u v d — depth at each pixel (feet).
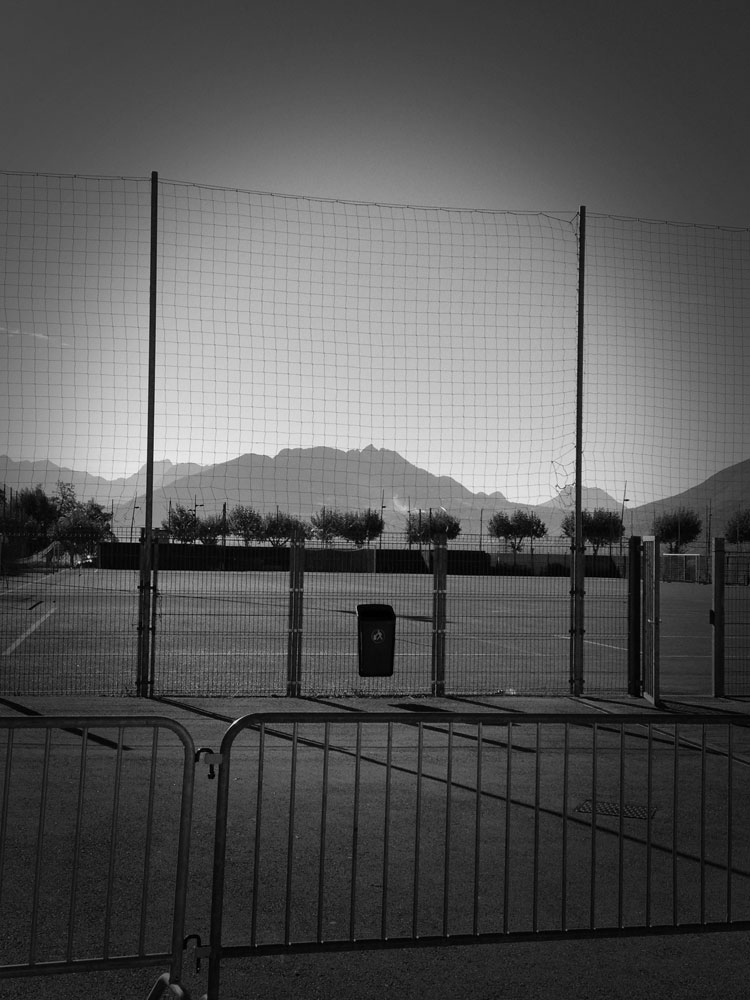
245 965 15.67
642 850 21.97
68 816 23.70
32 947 14.02
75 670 51.39
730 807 16.37
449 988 14.93
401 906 18.12
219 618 87.30
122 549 48.83
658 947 16.70
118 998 14.43
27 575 49.44
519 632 82.12
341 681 49.90
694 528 306.14
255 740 33.06
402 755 31.22
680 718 16.40
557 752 32.32
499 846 21.97
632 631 46.21
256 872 14.87
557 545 62.49
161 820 23.56
